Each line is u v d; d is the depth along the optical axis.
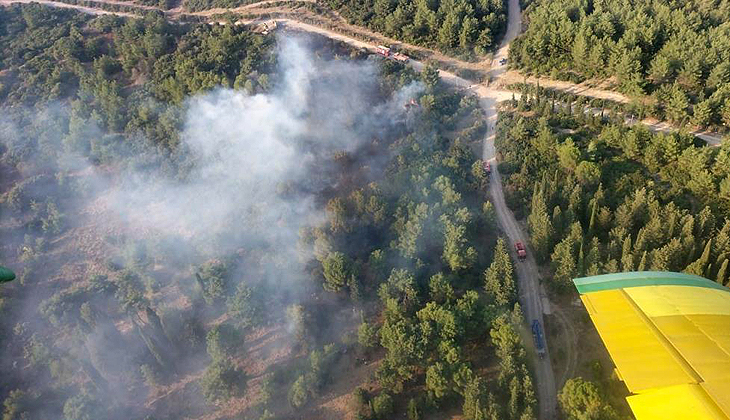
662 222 89.88
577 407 66.50
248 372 87.38
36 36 168.25
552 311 88.38
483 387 72.06
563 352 81.94
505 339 75.25
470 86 148.00
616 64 129.25
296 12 182.88
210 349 85.25
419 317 84.50
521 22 164.88
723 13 137.50
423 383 80.06
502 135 122.81
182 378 87.25
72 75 152.38
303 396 78.06
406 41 163.88
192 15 192.38
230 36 157.00
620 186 100.62
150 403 84.69
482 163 112.81
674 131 108.00
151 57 155.38
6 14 181.12
